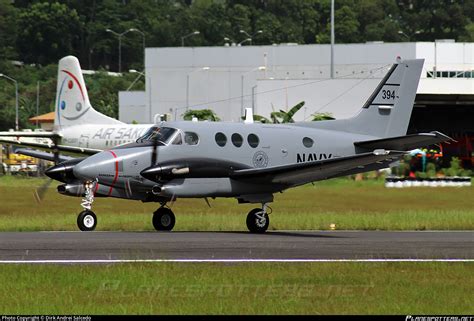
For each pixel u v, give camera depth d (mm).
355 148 91188
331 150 90000
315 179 85438
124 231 83250
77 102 159625
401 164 159875
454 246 69688
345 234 81750
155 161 80750
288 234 81375
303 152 88312
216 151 83000
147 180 80750
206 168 82000
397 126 95438
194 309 47750
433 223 92000
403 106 95625
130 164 80125
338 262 60281
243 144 84750
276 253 64312
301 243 71188
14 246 67188
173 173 80750
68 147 150375
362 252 65250
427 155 176500
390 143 90000
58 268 57094
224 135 83938
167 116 151250
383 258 62344
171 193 80562
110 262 59438
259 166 85375
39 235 76875
